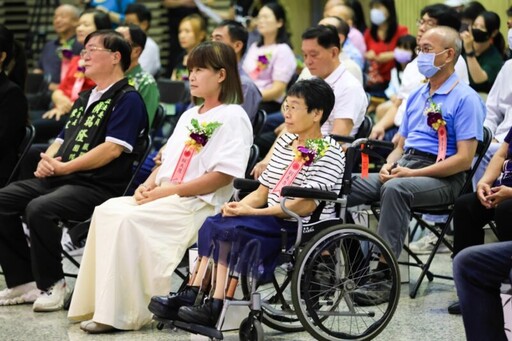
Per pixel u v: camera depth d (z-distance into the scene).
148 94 7.43
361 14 10.46
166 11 12.66
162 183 5.83
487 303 4.54
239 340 5.15
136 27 7.45
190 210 5.64
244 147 5.68
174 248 5.58
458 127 6.07
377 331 5.11
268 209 5.04
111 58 6.28
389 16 9.91
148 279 5.52
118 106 6.21
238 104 5.81
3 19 13.50
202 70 5.71
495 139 6.70
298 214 5.05
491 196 5.39
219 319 4.92
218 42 5.76
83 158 6.13
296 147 5.21
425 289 6.41
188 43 9.43
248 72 8.98
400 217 5.95
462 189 6.05
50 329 5.63
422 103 6.37
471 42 7.85
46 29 13.00
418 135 6.34
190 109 5.93
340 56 7.75
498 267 4.52
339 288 5.09
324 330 4.96
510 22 7.50
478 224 5.70
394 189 5.95
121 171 6.24
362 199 6.30
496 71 8.00
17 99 6.73
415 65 7.65
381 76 9.80
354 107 6.69
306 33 6.73
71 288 6.57
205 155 5.68
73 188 6.11
